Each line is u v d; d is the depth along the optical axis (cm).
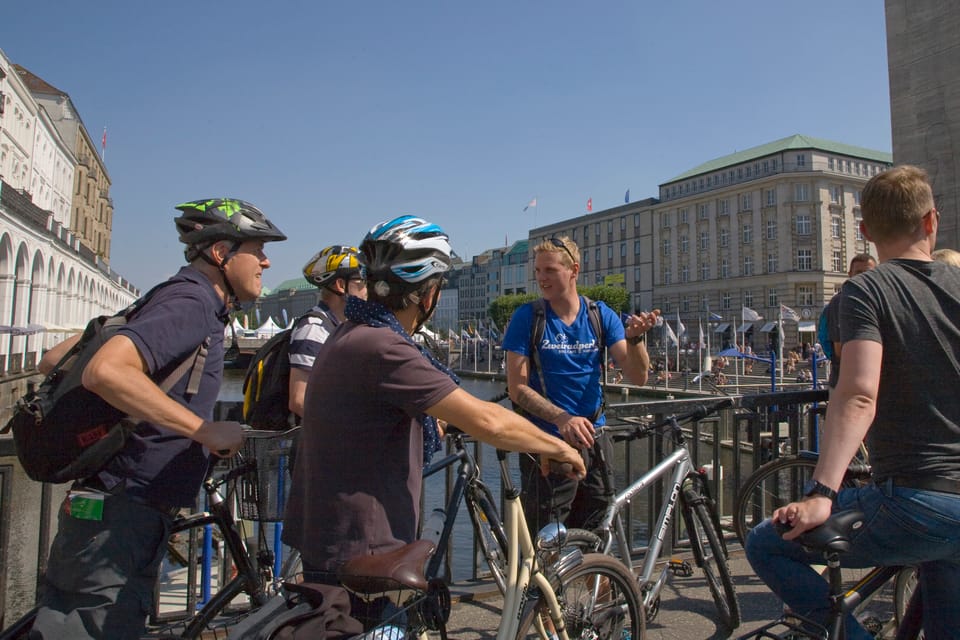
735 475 447
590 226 9300
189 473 209
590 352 328
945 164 1130
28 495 489
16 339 3306
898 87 1214
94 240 7794
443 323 14362
